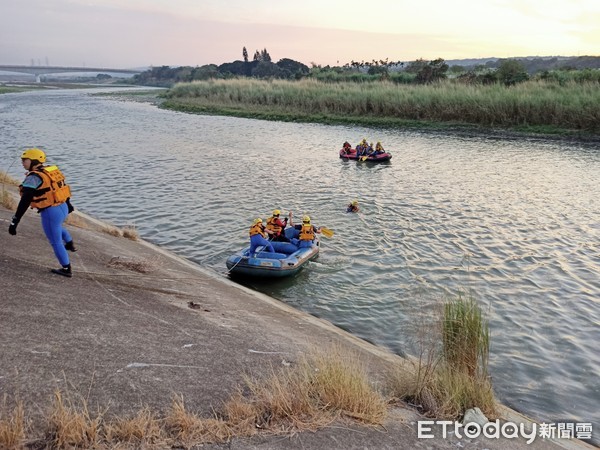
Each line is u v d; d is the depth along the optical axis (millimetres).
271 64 141000
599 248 13547
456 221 16062
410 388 5707
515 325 9320
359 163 25844
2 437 3664
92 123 43500
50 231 7352
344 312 9922
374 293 10789
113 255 10227
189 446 4062
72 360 5086
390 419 5082
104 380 4836
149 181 21141
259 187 20391
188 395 4875
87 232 11961
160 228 15000
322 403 4988
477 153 28578
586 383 7531
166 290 8688
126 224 15297
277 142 32938
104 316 6441
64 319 6027
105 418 4246
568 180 21797
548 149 29422
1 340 5188
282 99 51281
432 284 11203
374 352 7926
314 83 58125
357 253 13195
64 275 7766
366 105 44469
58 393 4055
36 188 6996
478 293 10727
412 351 8312
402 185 21031
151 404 4586
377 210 17312
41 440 3811
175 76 173125
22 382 4531
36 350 5133
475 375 6137
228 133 37219
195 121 45438
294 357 6391
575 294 10688
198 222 15625
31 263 8023
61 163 24922
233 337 6770
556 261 12602
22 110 56688
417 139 33969
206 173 22984
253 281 11445
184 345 6066
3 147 29625
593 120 33594
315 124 42375
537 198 18891
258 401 4816
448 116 39781
